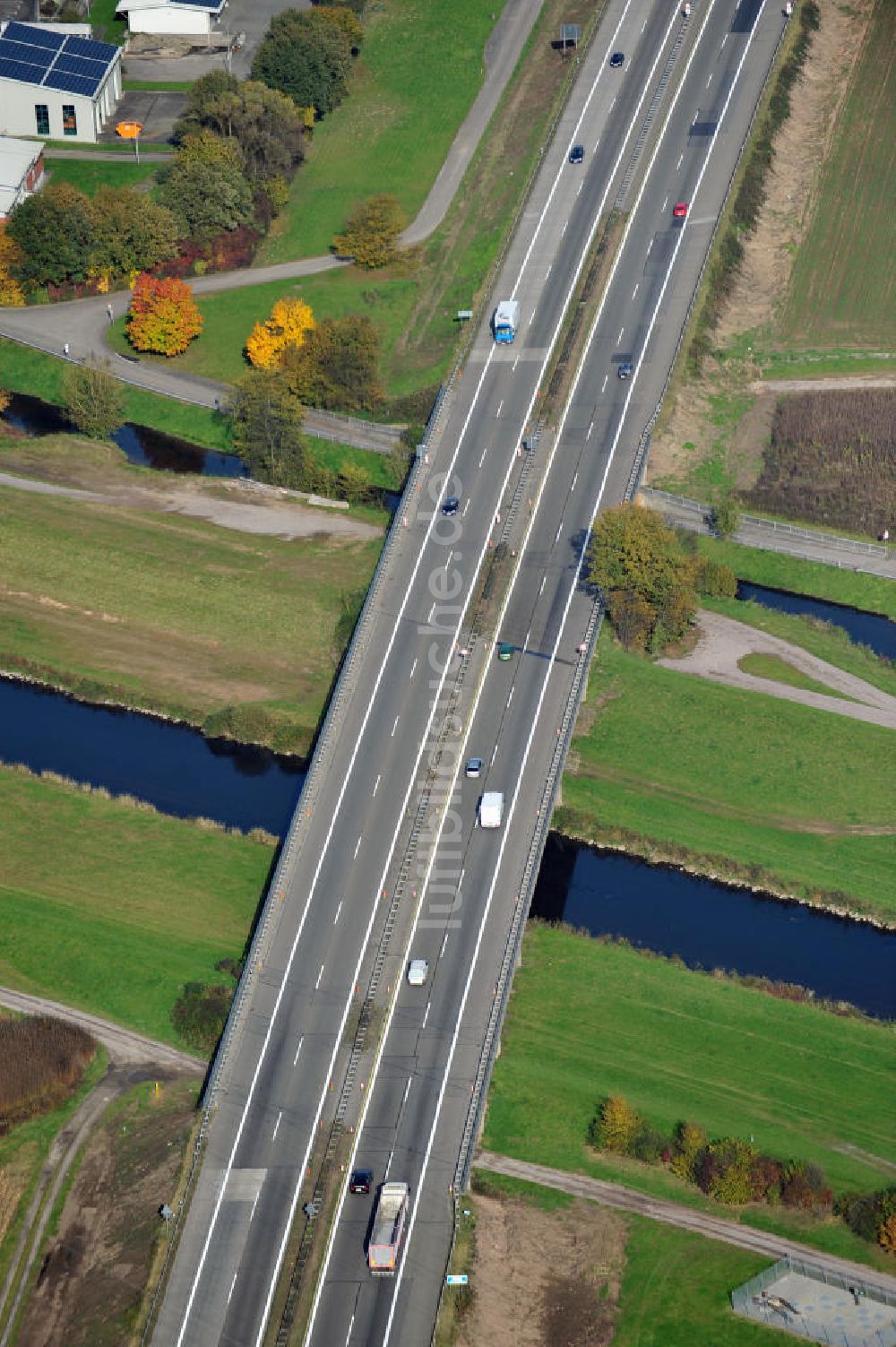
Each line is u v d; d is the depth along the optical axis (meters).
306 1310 184.75
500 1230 191.75
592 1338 183.00
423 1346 181.50
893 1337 182.00
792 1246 191.25
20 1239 192.75
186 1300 186.00
